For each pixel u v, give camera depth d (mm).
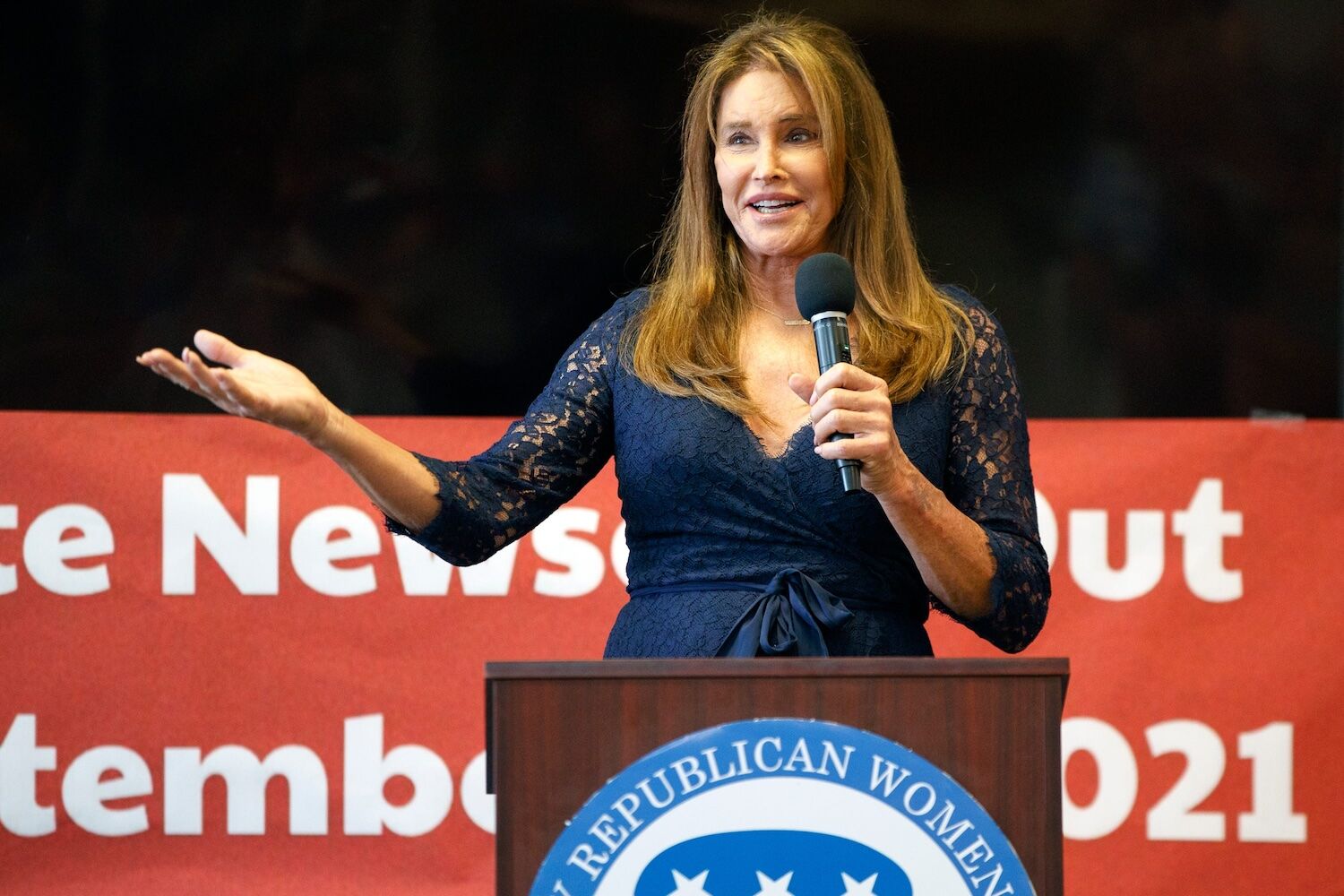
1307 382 13867
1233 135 13992
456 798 12969
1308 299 13898
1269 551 13188
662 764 6012
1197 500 13227
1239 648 13102
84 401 13750
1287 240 13938
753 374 8078
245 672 12977
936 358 8031
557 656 13086
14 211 13781
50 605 12938
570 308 14039
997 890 5992
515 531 7980
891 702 6090
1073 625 13141
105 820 12828
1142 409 13930
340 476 13195
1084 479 13258
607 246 14062
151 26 13922
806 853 5996
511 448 8117
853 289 7375
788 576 7449
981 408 8070
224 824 12883
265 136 13961
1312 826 12953
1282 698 13039
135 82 13898
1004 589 7324
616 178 14086
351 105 14016
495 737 6059
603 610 13133
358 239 13961
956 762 6066
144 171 13875
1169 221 14000
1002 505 7840
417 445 13375
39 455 13055
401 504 7500
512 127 14070
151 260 13852
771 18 8922
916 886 5996
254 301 13898
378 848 12922
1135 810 12969
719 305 8289
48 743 12852
